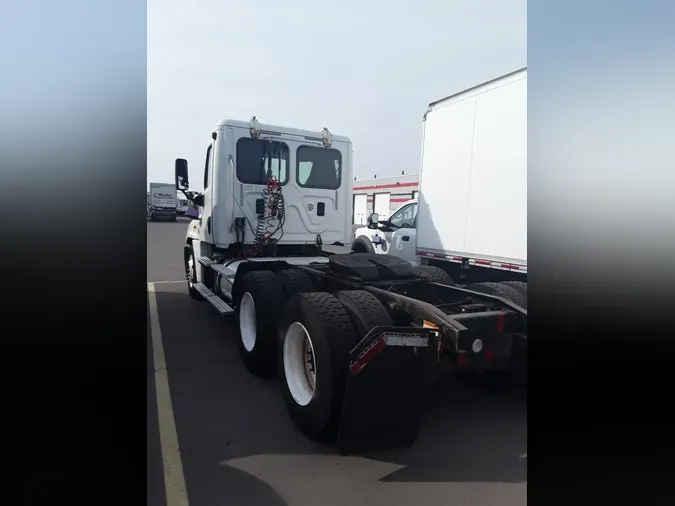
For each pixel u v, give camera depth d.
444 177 6.40
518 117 5.17
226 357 5.09
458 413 3.92
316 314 3.35
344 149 6.34
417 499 2.74
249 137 5.71
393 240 7.86
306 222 6.11
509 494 2.79
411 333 3.05
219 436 3.40
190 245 8.02
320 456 3.19
